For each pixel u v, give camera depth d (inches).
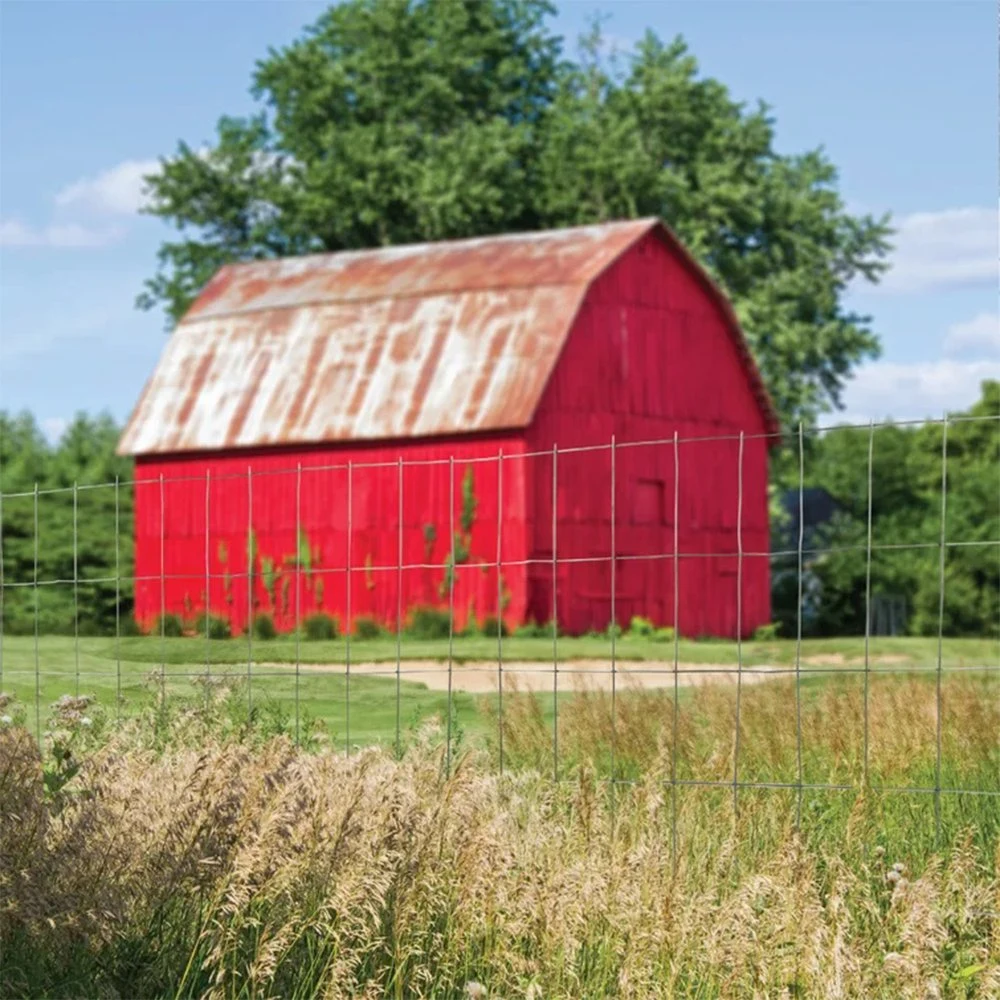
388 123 2436.0
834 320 2554.1
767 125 2504.9
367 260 1861.5
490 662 1056.8
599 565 1601.9
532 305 1625.2
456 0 2566.4
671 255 1739.7
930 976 262.7
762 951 270.5
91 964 275.1
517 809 353.7
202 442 1689.2
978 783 391.2
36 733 454.6
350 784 304.2
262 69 2527.1
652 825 327.0
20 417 2603.3
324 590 1612.9
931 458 2977.4
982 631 2144.4
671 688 587.8
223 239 2588.6
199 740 430.6
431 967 281.9
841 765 400.2
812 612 2167.8
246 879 277.1
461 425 1545.3
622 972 266.4
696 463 1740.9
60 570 1774.1
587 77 2662.4
